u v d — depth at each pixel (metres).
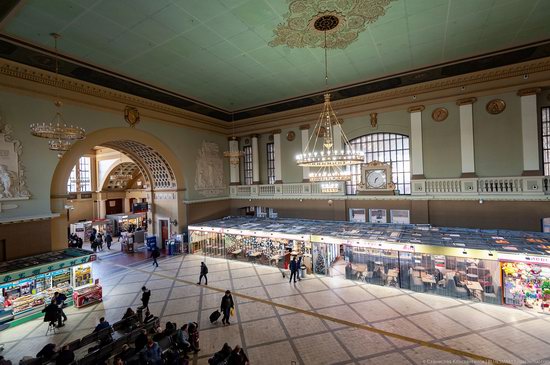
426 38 10.80
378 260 11.68
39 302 10.05
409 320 8.72
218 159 21.16
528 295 9.05
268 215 21.09
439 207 14.62
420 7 8.85
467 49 11.73
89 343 7.40
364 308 9.62
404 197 15.34
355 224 15.55
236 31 9.90
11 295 9.63
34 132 8.24
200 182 19.56
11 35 9.47
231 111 19.92
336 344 7.63
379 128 16.33
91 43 10.30
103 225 24.42
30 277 9.92
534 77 12.61
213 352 7.46
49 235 11.91
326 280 12.36
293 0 8.30
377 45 11.27
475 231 12.65
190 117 18.98
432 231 12.96
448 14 9.27
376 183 16.17
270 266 14.66
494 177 13.29
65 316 9.41
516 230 12.79
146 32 9.76
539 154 12.55
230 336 8.19
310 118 18.58
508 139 13.16
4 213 10.66
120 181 29.22
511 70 12.99
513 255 9.06
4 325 9.13
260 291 11.40
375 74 14.13
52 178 12.19
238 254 15.98
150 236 19.08
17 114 11.00
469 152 13.90
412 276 10.95
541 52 11.93
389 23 9.72
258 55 11.79
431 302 9.91
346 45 10.95
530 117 12.62
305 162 10.68
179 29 9.66
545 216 12.34
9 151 10.77
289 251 13.93
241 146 21.92
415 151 15.21
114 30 9.55
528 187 12.59
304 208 18.73
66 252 11.77
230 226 16.61
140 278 13.48
